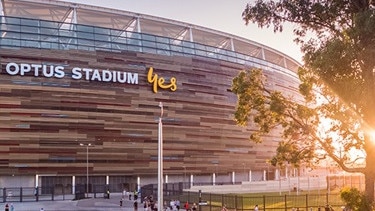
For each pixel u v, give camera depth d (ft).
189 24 318.45
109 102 278.46
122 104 282.77
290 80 402.11
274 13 92.43
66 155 270.26
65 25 277.85
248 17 94.38
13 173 260.21
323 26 90.89
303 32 92.58
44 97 260.62
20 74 254.88
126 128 285.23
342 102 85.56
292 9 90.33
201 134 318.24
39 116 260.21
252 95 99.60
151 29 317.22
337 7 86.02
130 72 285.43
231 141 338.95
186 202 159.74
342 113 87.76
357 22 76.18
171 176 312.29
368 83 79.46
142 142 291.17
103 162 281.74
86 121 272.72
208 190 269.85
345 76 79.61
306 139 96.32
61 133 266.77
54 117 263.70
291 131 96.27
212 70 323.78
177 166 307.78
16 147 257.75
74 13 277.64
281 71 389.60
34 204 198.80
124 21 298.97
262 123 100.17
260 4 93.04
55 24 276.82
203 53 323.37
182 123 306.96
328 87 84.33
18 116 255.70
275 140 387.34
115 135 282.36
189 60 311.27
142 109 289.53
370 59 76.64
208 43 345.72
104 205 190.80
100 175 285.64
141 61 290.15
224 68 331.16
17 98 254.88
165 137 300.61
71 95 267.39
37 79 258.57
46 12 282.15
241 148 347.77
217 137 328.29
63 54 265.75
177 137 305.94
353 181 282.77
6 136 254.88
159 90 296.30
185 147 310.65
